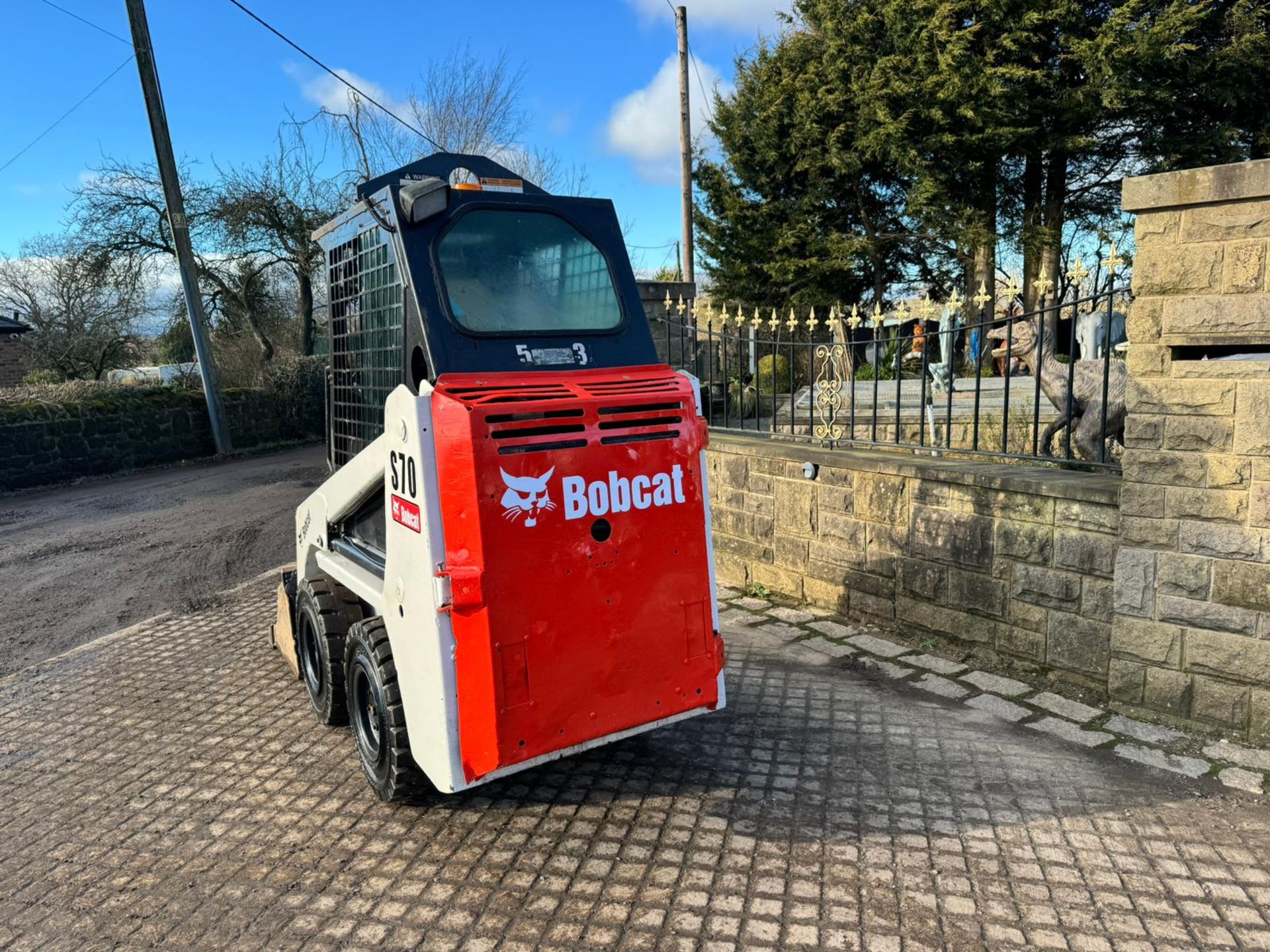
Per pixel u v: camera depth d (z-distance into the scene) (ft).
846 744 13.41
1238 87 51.65
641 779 12.51
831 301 67.21
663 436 10.71
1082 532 14.44
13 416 44.39
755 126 68.64
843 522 19.34
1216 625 12.75
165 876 10.58
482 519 9.43
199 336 54.49
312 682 15.37
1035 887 9.70
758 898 9.66
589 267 12.02
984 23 54.70
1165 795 11.55
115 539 32.94
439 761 9.86
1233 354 12.62
